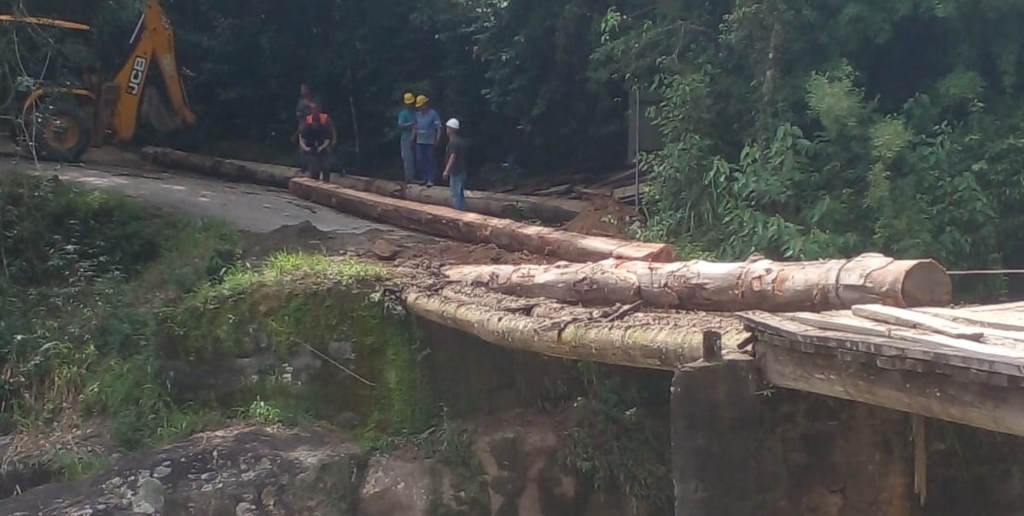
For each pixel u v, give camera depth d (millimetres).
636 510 7801
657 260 7352
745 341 4859
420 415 8102
